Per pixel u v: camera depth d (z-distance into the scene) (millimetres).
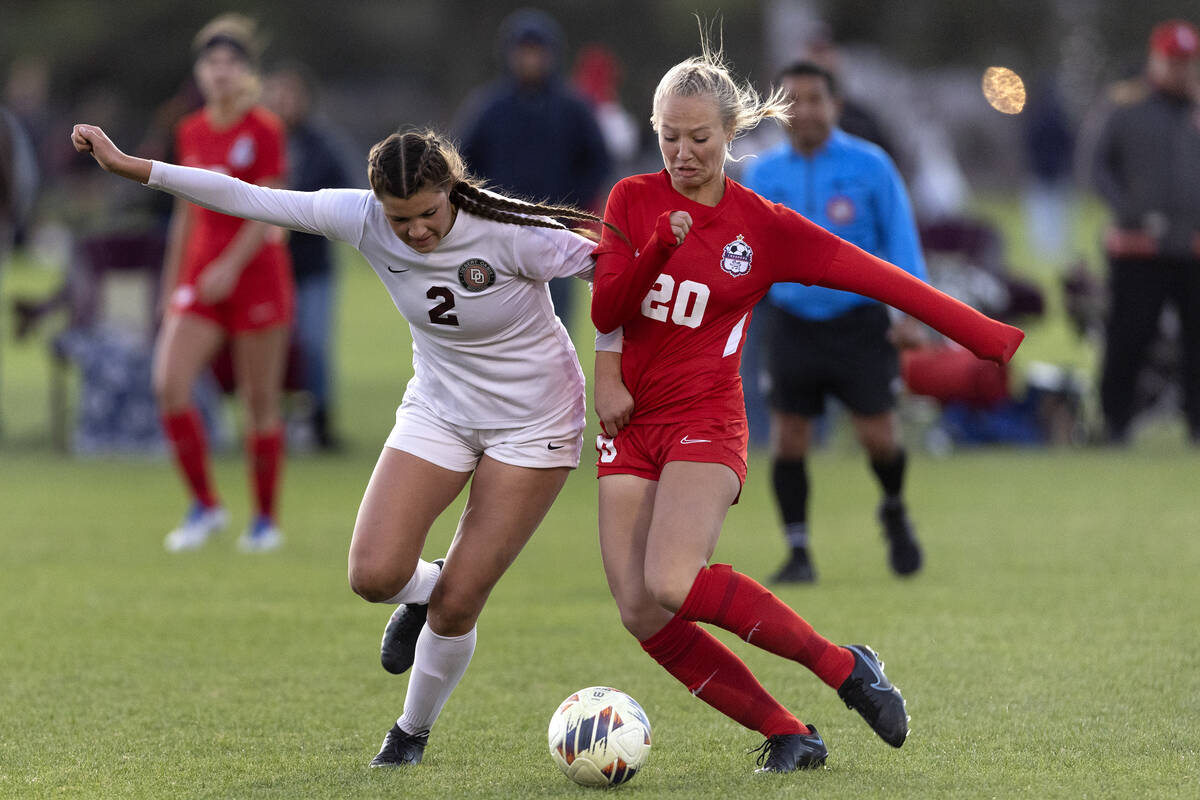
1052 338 70438
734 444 16219
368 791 15711
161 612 24891
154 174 16141
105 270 45938
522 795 15461
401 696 19891
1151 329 45094
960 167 152375
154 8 172125
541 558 30125
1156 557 28891
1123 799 15039
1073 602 24906
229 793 15695
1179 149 43688
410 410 16938
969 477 40312
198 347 30672
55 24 169500
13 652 22203
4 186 54000
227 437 47781
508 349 16406
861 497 37812
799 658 15969
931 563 28719
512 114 40750
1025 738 17375
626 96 182250
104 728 18359
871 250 26516
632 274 15617
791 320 26391
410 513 16453
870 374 26266
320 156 43250
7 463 43844
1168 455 44469
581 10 181625
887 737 16047
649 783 15852
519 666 21297
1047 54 191750
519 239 15922
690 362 16219
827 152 26219
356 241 16250
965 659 21188
